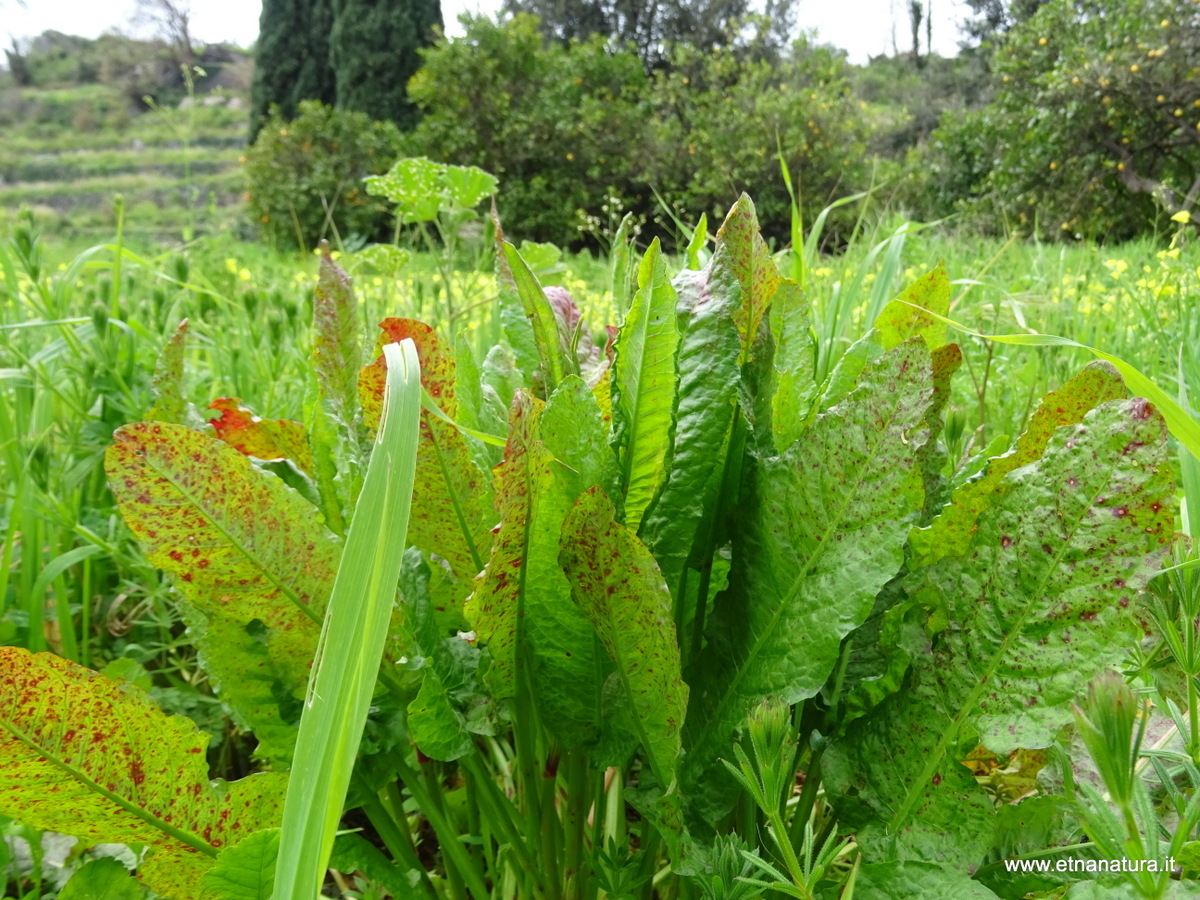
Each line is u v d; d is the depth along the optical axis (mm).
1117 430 763
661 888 1128
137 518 885
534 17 16094
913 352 805
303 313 2904
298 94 21766
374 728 961
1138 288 3490
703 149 13680
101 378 2129
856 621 812
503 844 1064
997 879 824
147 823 876
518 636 889
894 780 848
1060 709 761
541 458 800
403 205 3125
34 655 781
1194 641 779
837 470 842
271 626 960
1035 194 11719
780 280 1080
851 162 13188
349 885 1384
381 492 543
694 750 911
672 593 977
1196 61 10828
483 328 3158
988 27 27531
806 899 665
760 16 18656
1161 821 887
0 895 1143
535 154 14781
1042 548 792
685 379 936
